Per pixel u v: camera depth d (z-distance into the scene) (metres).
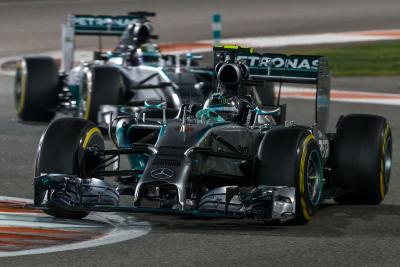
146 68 52.84
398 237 28.75
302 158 29.03
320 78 33.62
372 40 99.19
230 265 24.95
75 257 25.42
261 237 28.17
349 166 33.34
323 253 26.44
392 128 54.34
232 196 28.25
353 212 32.69
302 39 99.38
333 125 55.66
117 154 30.06
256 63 34.38
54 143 29.66
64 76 56.66
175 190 27.91
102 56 55.12
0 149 45.44
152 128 31.81
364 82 76.50
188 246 26.91
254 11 118.56
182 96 50.50
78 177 29.41
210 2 125.25
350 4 124.75
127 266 24.64
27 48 93.00
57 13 115.94
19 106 56.06
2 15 114.69
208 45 94.50
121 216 31.06
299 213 29.23
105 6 122.25
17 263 24.73
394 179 39.31
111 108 49.66
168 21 110.81
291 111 61.12
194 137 29.48
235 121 32.78
